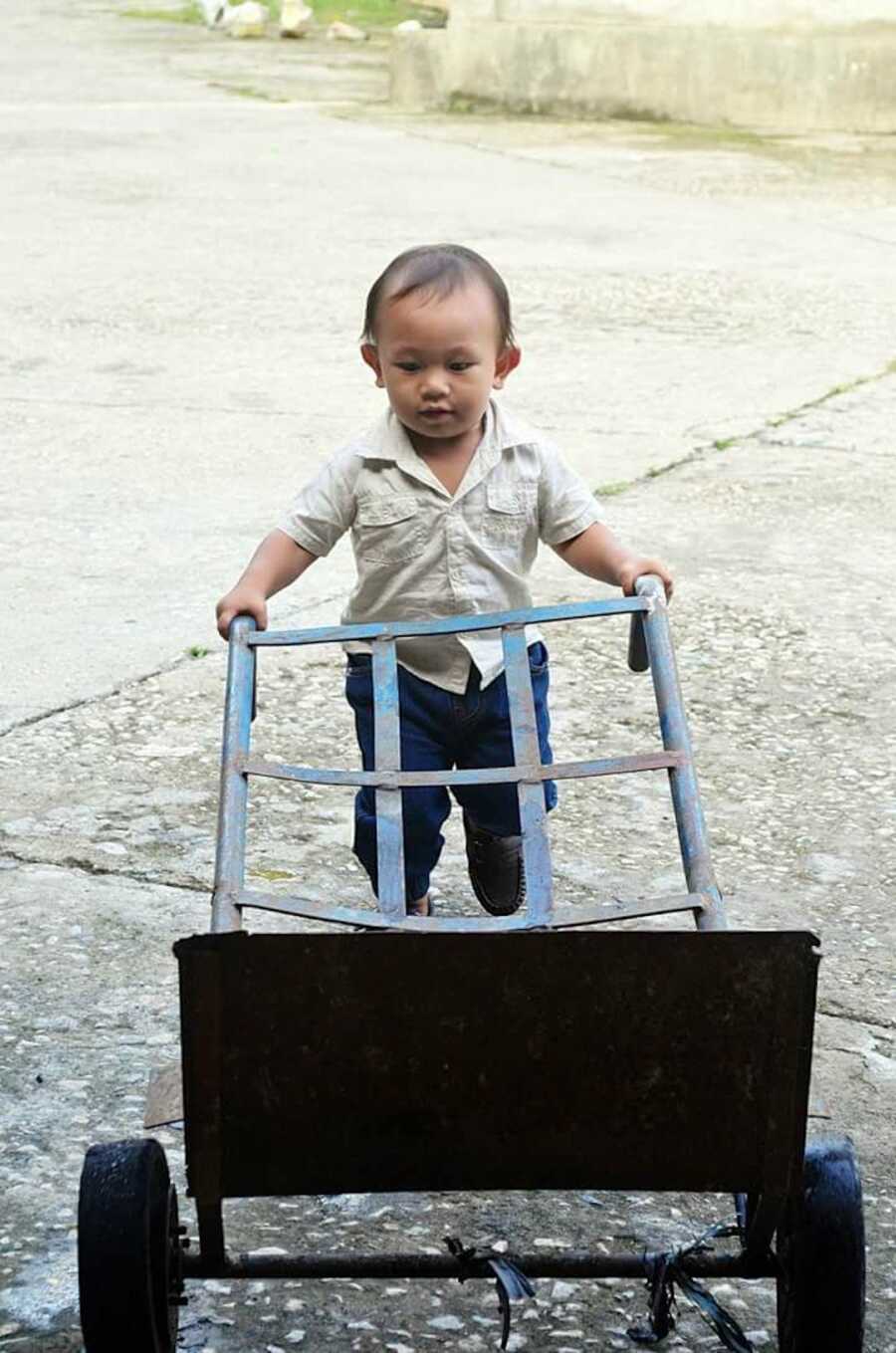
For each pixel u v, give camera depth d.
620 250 14.64
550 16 22.97
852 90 21.89
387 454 4.33
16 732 6.20
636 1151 3.10
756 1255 3.24
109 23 34.72
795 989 2.96
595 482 9.00
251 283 13.34
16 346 11.55
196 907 5.08
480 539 4.36
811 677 6.71
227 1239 3.79
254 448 9.50
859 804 5.74
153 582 7.63
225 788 3.65
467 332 4.12
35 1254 3.74
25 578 7.67
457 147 20.25
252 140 20.62
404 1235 3.82
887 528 8.41
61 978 4.71
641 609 3.97
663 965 2.96
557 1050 3.03
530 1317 3.59
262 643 3.99
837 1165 3.18
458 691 4.44
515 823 4.58
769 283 13.50
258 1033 3.01
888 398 10.61
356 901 5.10
